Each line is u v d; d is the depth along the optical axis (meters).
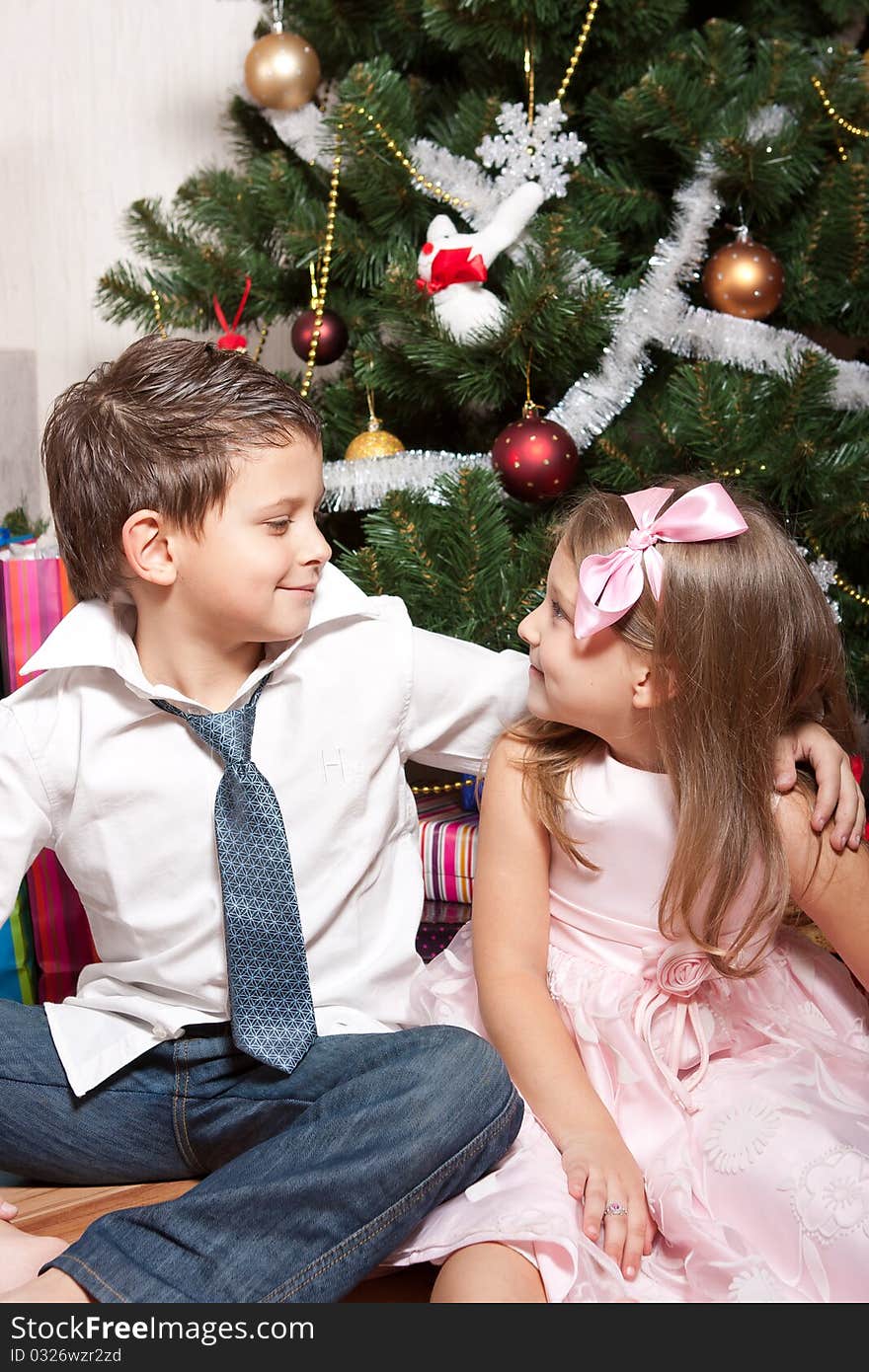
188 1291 0.78
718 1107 0.94
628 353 1.47
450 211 1.59
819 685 1.01
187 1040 0.97
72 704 0.99
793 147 1.43
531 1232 0.81
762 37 1.59
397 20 1.58
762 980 1.04
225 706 1.01
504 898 1.04
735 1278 0.81
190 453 0.92
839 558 1.56
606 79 1.55
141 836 0.98
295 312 1.73
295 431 0.94
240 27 2.11
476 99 1.53
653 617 0.94
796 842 0.98
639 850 1.00
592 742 1.05
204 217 1.68
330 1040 0.95
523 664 1.12
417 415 1.74
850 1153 0.86
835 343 1.81
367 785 1.04
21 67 2.21
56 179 2.23
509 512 1.59
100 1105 0.97
